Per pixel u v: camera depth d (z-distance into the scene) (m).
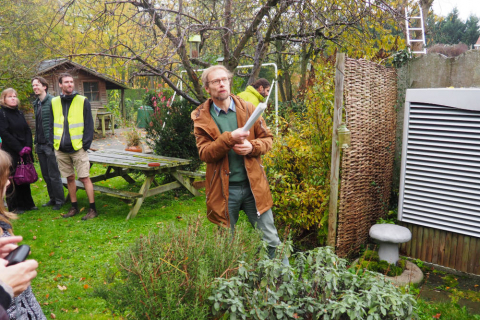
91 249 4.14
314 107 3.88
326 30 5.44
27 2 10.33
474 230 3.34
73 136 4.94
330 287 1.97
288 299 2.03
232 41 6.39
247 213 2.93
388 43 6.05
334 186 3.40
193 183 6.00
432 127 3.47
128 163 5.41
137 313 1.90
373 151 3.94
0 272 1.04
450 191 3.45
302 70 12.62
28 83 10.34
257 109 2.41
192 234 2.18
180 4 5.08
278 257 2.23
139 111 14.99
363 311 1.89
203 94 5.96
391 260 3.45
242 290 2.00
